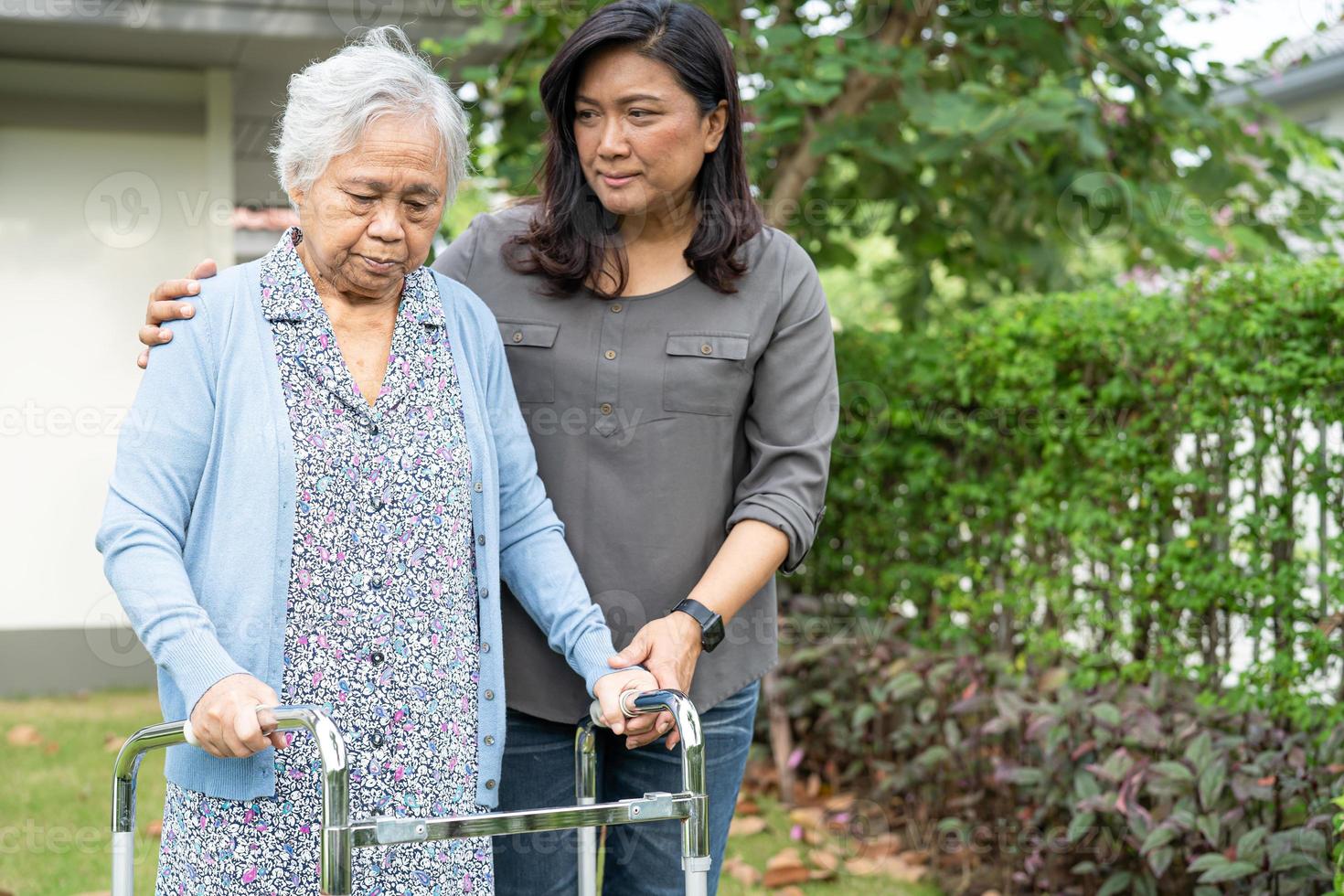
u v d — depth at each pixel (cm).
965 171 483
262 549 153
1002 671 361
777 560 193
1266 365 288
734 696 204
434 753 161
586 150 186
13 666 566
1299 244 489
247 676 143
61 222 568
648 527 196
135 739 151
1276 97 853
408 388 164
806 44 425
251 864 153
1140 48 443
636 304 198
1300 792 277
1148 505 329
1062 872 321
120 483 152
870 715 388
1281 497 296
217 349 156
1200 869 280
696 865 159
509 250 204
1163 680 317
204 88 573
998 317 379
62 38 521
